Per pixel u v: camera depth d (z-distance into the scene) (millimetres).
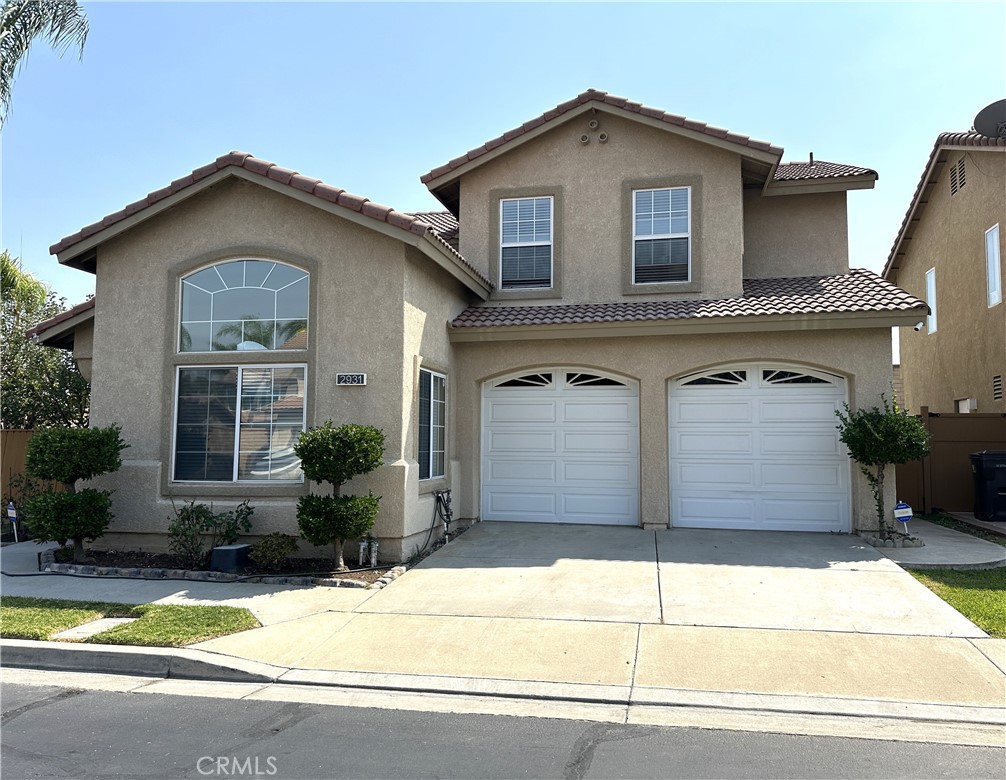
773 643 6793
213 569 9453
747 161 13172
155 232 10914
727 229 13047
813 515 11789
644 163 13469
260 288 10656
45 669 6613
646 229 13422
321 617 7688
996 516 12852
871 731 5148
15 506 12562
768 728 5207
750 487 12008
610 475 12477
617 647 6750
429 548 10781
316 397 10266
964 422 14258
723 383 12203
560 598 8242
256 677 6266
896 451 10492
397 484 9945
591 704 5699
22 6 12719
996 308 15883
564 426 12664
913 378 22188
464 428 12664
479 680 6105
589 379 12633
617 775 4453
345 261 10375
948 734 5094
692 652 6605
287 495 10156
